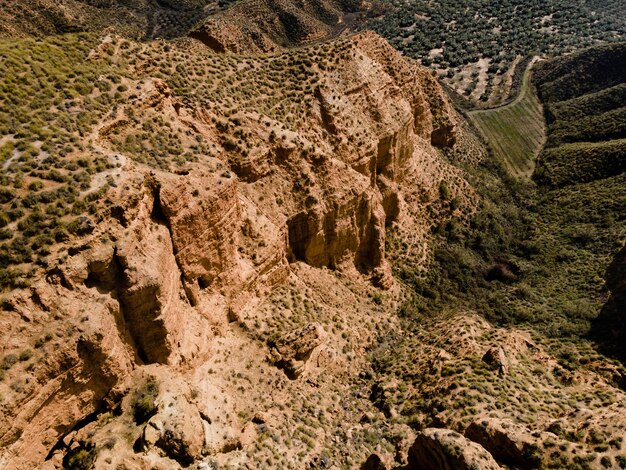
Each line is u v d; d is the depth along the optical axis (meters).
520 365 45.47
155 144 36.59
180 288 33.69
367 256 57.38
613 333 53.50
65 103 34.28
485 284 68.38
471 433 33.00
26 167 28.52
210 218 35.66
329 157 51.19
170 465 25.91
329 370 42.94
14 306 23.73
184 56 50.12
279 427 33.66
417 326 55.22
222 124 44.78
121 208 28.34
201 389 31.58
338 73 60.00
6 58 34.44
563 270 71.06
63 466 24.30
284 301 44.91
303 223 48.25
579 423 33.59
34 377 22.81
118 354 26.80
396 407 41.06
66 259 25.73
